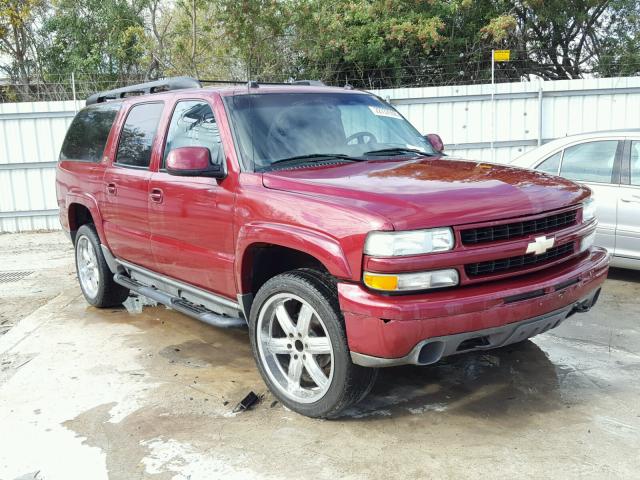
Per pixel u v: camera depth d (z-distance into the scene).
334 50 17.66
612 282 6.57
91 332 5.47
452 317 3.11
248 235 3.77
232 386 4.21
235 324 4.15
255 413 3.80
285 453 3.32
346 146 4.34
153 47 20.33
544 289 3.38
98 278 5.95
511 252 3.32
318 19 17.17
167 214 4.57
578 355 4.61
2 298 6.91
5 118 11.30
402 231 3.08
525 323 3.34
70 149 6.46
